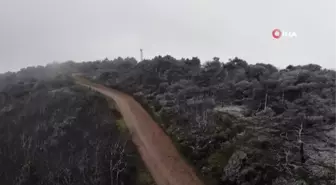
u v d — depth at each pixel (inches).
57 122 741.9
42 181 557.9
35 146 674.8
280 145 474.3
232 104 709.9
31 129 756.0
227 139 562.6
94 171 548.4
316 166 408.5
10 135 755.4
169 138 698.8
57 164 596.1
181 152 627.2
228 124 599.5
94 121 741.3
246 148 491.2
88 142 645.9
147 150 658.2
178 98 805.9
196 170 554.3
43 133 716.0
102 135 668.1
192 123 675.4
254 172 438.6
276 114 596.4
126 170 557.3
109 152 599.5
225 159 519.8
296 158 433.7
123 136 698.2
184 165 583.5
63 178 551.2
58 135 685.3
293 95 641.6
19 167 617.6
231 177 463.2
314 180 386.6
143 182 546.6
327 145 454.6
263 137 496.4
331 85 689.6
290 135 498.6
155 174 569.9
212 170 516.4
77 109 789.9
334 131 493.0
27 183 558.9
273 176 423.2
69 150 634.2
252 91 701.3
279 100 630.5
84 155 601.3
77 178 542.3
